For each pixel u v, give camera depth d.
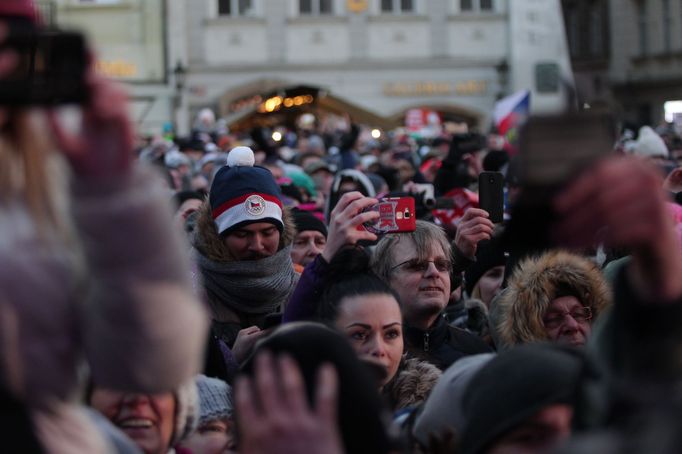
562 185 2.05
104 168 2.02
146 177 2.06
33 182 2.11
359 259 4.16
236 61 32.84
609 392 2.05
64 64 1.99
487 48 33.31
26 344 2.10
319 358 2.47
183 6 31.52
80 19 30.56
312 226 6.93
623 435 1.89
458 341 5.22
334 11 33.28
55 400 2.16
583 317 4.77
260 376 2.18
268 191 5.54
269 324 4.45
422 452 3.21
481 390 2.80
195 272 5.47
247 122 25.59
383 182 11.01
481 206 5.69
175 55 31.14
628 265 2.11
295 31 33.06
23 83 1.97
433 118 27.25
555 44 29.34
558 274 4.75
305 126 25.86
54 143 2.02
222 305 5.54
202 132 22.22
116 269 2.06
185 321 2.12
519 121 2.14
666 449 1.83
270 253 5.55
